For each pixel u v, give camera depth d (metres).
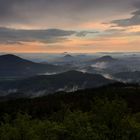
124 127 22.23
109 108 22.42
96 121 22.59
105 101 22.95
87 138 20.88
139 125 22.45
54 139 22.38
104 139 21.34
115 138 22.00
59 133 22.31
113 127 22.31
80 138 20.95
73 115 22.83
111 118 22.47
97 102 23.08
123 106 22.56
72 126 21.97
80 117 22.55
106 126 21.72
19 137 23.48
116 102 22.64
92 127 21.97
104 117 22.55
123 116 22.55
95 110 23.02
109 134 21.94
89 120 22.77
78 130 21.59
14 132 23.42
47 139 22.94
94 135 20.95
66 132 22.05
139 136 21.94
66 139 22.12
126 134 22.02
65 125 22.42
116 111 22.38
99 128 21.78
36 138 22.94
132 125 22.33
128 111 23.23
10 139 23.39
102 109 22.58
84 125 22.23
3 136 23.34
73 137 21.33
